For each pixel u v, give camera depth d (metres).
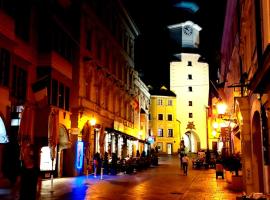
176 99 84.38
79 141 32.12
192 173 37.81
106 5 42.75
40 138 25.48
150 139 67.06
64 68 30.20
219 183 26.03
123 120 50.34
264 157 13.95
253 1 15.70
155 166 51.81
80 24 33.91
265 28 12.08
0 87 21.25
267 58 10.58
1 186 19.88
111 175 34.19
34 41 27.11
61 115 29.62
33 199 13.66
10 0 23.42
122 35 51.12
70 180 27.28
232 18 28.17
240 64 22.02
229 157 25.97
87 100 35.00
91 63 35.72
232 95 29.22
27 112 23.41
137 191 20.91
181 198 17.95
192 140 86.75
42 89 23.48
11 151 21.78
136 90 61.22
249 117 18.55
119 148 46.97
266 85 12.51
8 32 22.17
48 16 27.92
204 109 84.12
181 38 86.56
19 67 24.72
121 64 50.25
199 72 85.31
